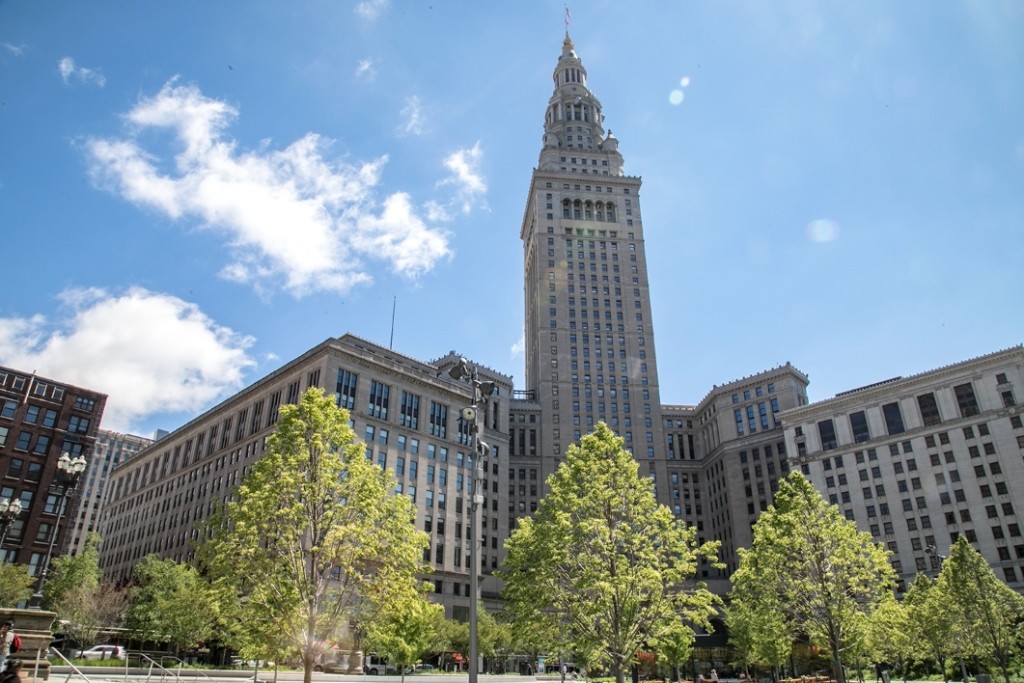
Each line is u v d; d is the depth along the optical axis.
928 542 106.19
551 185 174.62
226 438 106.62
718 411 153.38
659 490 147.00
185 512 108.06
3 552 78.75
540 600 36.75
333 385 92.88
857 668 59.88
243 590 25.59
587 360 156.00
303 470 27.89
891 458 115.06
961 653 57.47
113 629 67.88
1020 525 98.12
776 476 137.88
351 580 26.81
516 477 143.62
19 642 24.28
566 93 199.38
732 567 140.25
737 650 74.69
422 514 96.38
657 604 34.84
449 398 108.94
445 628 80.56
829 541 42.50
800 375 148.50
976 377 109.81
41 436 86.31
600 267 166.12
